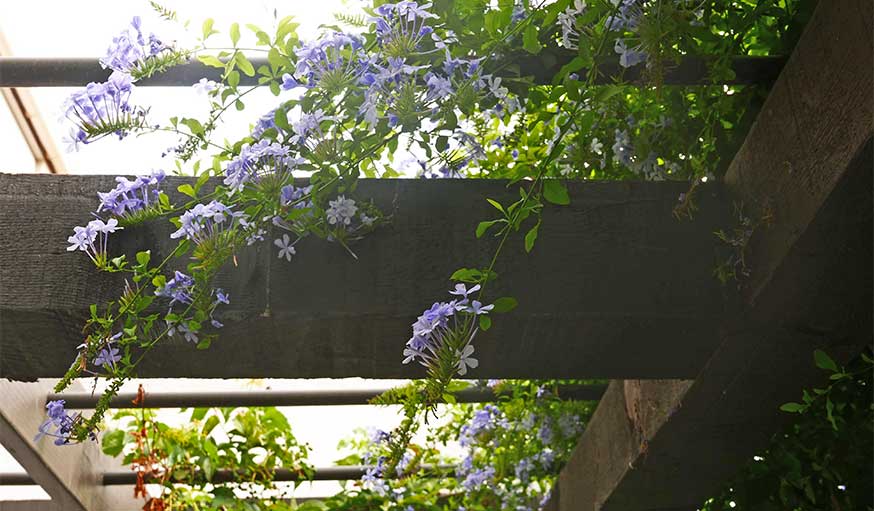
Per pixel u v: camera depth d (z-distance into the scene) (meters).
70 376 1.46
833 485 2.08
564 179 1.69
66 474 3.03
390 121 1.43
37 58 1.68
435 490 3.56
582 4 1.44
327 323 1.58
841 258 1.47
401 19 1.40
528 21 1.44
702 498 2.30
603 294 1.60
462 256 1.61
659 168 1.82
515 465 3.11
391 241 1.61
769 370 1.72
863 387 1.95
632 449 2.17
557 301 1.59
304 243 1.59
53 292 1.54
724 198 1.69
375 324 1.58
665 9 1.46
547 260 1.62
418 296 1.57
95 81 1.70
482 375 1.75
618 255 1.63
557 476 3.10
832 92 1.38
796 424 2.05
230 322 1.56
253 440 3.48
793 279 1.51
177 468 3.44
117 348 1.54
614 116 1.81
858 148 1.29
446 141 1.53
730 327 1.62
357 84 1.44
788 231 1.47
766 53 1.77
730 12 1.64
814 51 1.44
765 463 2.17
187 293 1.52
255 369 1.68
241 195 1.50
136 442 3.37
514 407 2.98
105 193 1.60
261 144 1.43
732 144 1.79
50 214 1.60
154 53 1.50
